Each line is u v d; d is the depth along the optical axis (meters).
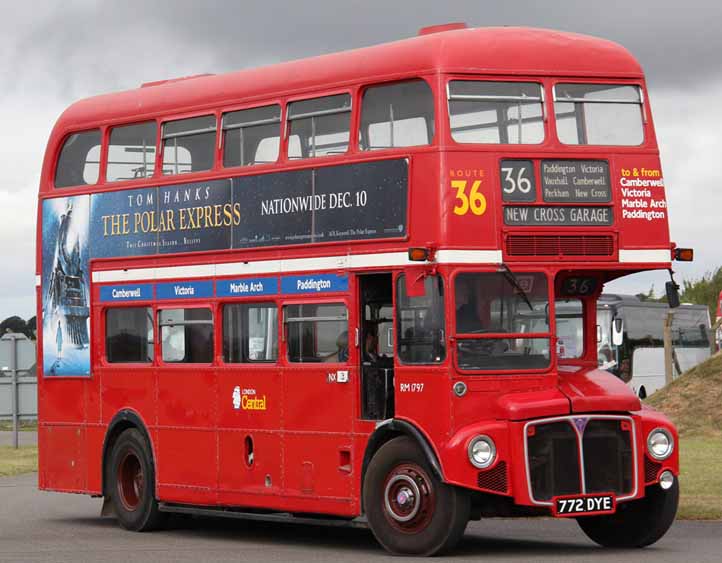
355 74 16.66
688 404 34.12
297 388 17.36
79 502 23.92
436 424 15.51
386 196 16.20
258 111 18.02
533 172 15.83
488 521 19.89
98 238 20.36
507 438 15.24
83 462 20.66
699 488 22.17
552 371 15.76
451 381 15.41
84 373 20.58
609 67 16.27
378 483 15.95
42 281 21.31
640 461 15.65
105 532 19.48
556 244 15.84
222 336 18.50
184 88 19.25
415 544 15.53
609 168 16.09
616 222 16.06
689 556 15.15
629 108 16.31
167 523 19.86
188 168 19.05
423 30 16.89
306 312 17.28
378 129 16.38
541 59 16.03
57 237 21.05
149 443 19.58
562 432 15.34
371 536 18.66
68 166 21.05
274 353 17.72
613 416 15.53
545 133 15.93
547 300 15.80
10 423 45.84
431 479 15.45
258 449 17.92
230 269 18.27
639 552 15.73
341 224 16.75
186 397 18.98
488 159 15.71
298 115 17.44
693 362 56.44
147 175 19.62
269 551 16.52
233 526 20.39
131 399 19.86
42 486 21.31
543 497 15.23
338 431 16.84
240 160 18.27
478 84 15.83
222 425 18.44
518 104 15.93
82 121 20.69
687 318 56.50
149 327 19.62
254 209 17.94
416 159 15.88
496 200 15.69
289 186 17.44
